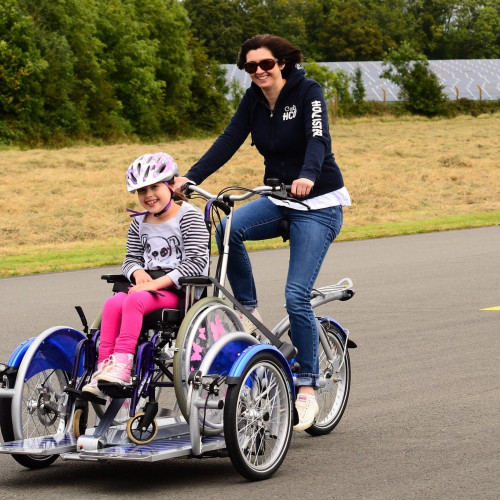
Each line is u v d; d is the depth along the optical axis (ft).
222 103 268.82
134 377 17.98
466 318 37.42
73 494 17.70
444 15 562.25
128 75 240.32
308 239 20.89
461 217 88.63
